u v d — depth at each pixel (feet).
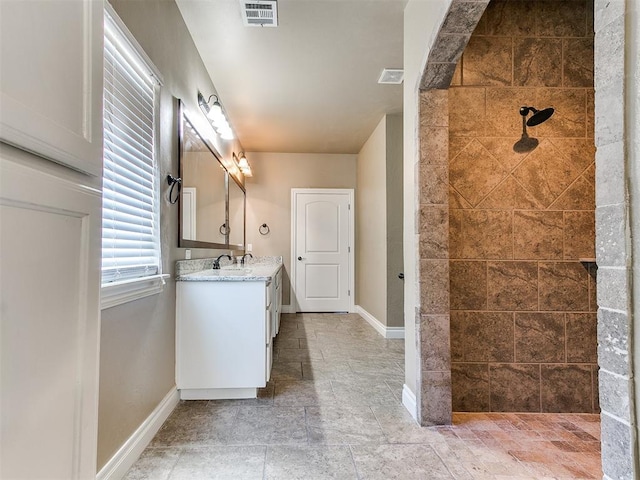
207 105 9.16
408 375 7.07
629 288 2.23
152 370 5.96
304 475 4.92
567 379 6.98
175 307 7.18
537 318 7.01
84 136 2.77
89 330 2.83
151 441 5.75
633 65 2.23
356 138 15.65
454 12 5.08
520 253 7.04
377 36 8.03
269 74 9.82
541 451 5.59
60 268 2.47
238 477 4.87
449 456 5.42
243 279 7.35
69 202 2.57
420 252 6.36
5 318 1.96
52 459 2.37
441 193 6.37
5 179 1.95
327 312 17.84
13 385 2.02
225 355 7.32
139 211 5.73
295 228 17.99
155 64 6.11
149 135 6.09
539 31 7.08
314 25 7.65
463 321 6.99
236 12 7.27
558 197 7.05
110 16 4.51
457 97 7.04
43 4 2.25
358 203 17.78
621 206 2.27
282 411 6.88
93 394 2.90
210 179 10.30
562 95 7.09
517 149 7.06
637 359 2.20
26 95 2.10
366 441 5.81
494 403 6.96
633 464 2.19
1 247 1.93
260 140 15.85
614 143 2.32
